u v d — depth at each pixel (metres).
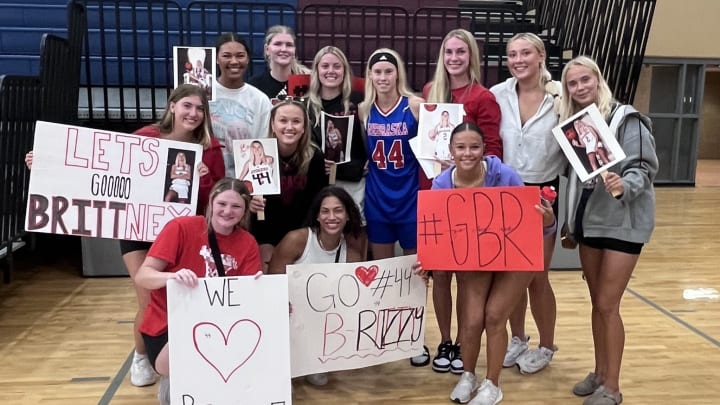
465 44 2.70
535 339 3.23
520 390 2.64
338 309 2.48
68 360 2.93
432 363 2.89
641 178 2.21
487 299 2.45
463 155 2.25
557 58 6.14
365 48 5.69
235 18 4.97
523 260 2.30
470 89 2.73
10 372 2.79
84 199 2.40
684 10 8.85
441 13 5.88
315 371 2.49
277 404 2.13
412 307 2.60
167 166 2.43
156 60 5.19
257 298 2.10
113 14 5.43
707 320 3.58
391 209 2.81
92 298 3.90
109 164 2.40
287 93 2.93
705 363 2.96
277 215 2.66
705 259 5.07
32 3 5.54
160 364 2.17
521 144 2.59
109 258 4.36
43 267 4.63
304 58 5.25
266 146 2.48
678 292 4.14
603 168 2.21
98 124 4.71
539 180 2.60
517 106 2.62
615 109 2.32
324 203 2.48
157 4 5.45
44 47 3.72
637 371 2.85
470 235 2.36
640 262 4.96
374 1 5.95
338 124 2.75
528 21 7.34
